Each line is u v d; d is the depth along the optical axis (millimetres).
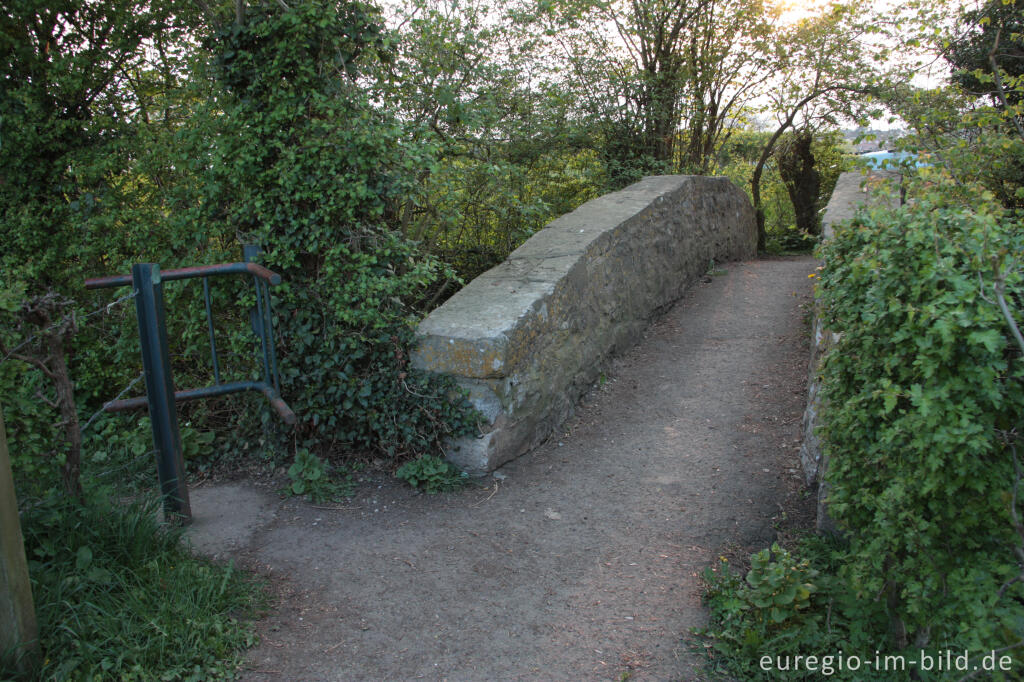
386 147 4477
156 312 3604
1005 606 2297
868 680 2539
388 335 4434
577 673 2736
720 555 3520
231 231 4738
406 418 4375
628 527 3826
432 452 4438
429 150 4648
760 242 14031
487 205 6902
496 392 4328
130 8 5199
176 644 2705
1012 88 5387
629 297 6613
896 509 2422
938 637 2523
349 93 4570
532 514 3982
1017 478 2141
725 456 4598
